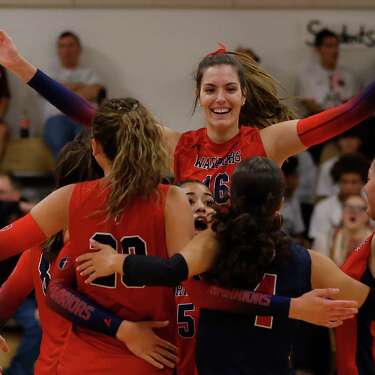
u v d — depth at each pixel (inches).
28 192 735.1
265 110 403.9
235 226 297.9
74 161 356.5
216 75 366.0
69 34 753.6
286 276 307.1
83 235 315.3
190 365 360.2
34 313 576.1
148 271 297.6
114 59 776.9
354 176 674.8
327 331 540.7
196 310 359.9
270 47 778.8
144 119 312.5
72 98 388.8
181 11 773.3
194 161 382.3
